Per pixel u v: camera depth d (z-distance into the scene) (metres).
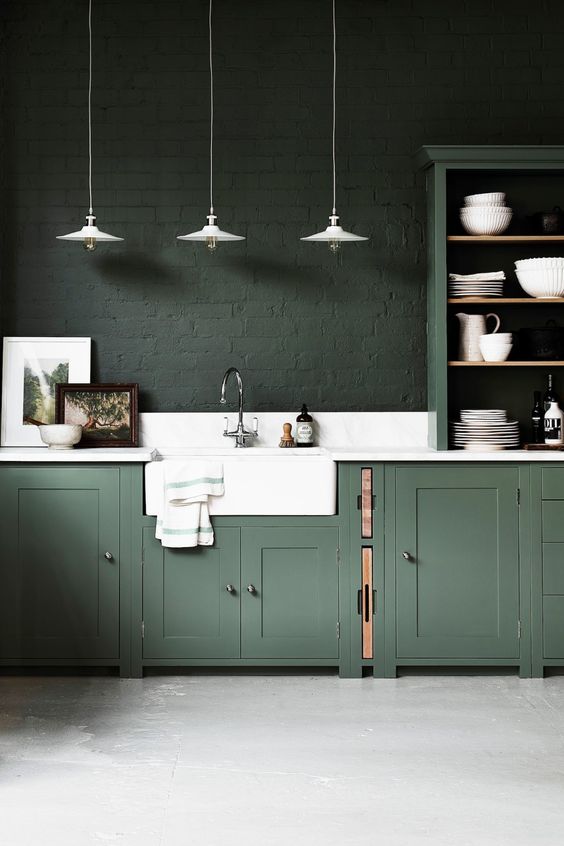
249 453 5.13
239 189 5.29
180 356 5.31
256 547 4.67
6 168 5.28
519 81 5.29
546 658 4.69
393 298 5.31
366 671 4.77
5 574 4.70
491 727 3.97
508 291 5.26
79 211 5.29
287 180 5.29
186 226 5.30
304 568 4.68
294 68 5.28
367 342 5.30
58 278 5.30
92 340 5.30
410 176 5.29
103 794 3.30
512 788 3.36
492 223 4.96
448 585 4.68
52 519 4.69
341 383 5.31
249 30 5.28
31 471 4.68
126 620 4.68
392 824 3.08
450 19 5.28
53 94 5.28
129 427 5.22
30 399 5.27
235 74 5.28
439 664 4.68
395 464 4.68
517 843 2.95
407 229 5.30
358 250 5.30
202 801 3.25
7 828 3.05
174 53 5.28
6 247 5.29
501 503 4.68
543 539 4.68
